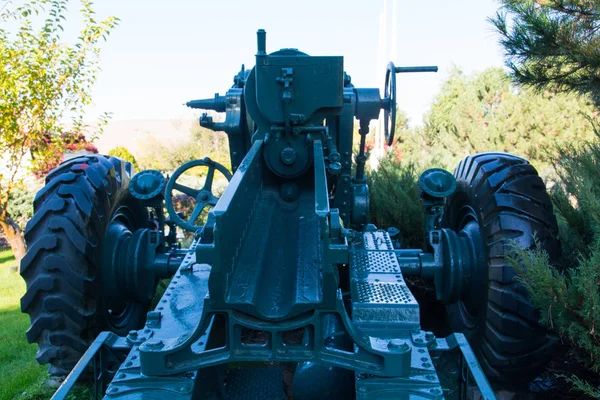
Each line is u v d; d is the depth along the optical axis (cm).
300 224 303
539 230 329
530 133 1352
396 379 227
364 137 414
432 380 226
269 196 331
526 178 348
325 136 328
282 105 317
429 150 1627
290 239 286
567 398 362
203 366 217
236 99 405
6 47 877
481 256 353
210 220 211
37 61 890
